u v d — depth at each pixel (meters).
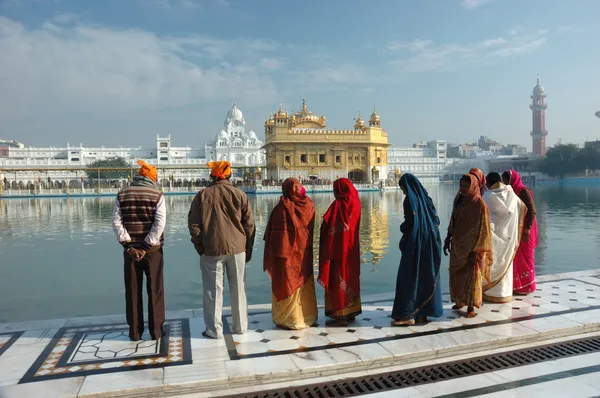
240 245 4.38
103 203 33.66
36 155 83.25
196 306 6.44
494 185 5.44
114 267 9.25
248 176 60.69
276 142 51.84
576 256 9.35
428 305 4.70
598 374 3.64
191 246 11.80
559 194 37.22
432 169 100.81
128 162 82.94
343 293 4.65
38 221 19.14
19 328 4.66
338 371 3.70
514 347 4.21
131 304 4.25
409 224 4.67
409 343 4.15
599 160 76.44
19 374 3.55
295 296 4.58
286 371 3.58
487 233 4.87
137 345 4.18
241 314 4.45
